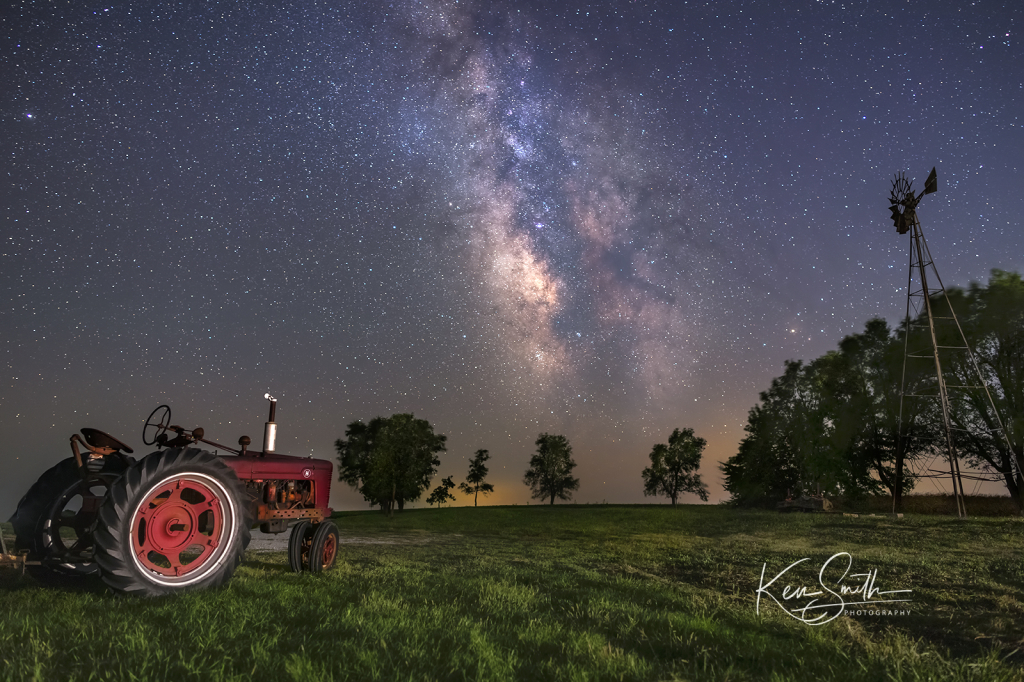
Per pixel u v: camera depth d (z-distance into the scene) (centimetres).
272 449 809
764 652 459
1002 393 3030
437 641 426
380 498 3775
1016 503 2933
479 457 4866
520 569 1002
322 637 418
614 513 3100
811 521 2347
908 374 3291
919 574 995
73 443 630
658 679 374
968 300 3194
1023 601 761
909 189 2811
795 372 3784
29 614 440
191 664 334
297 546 773
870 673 413
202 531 656
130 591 535
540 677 360
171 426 713
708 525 2320
